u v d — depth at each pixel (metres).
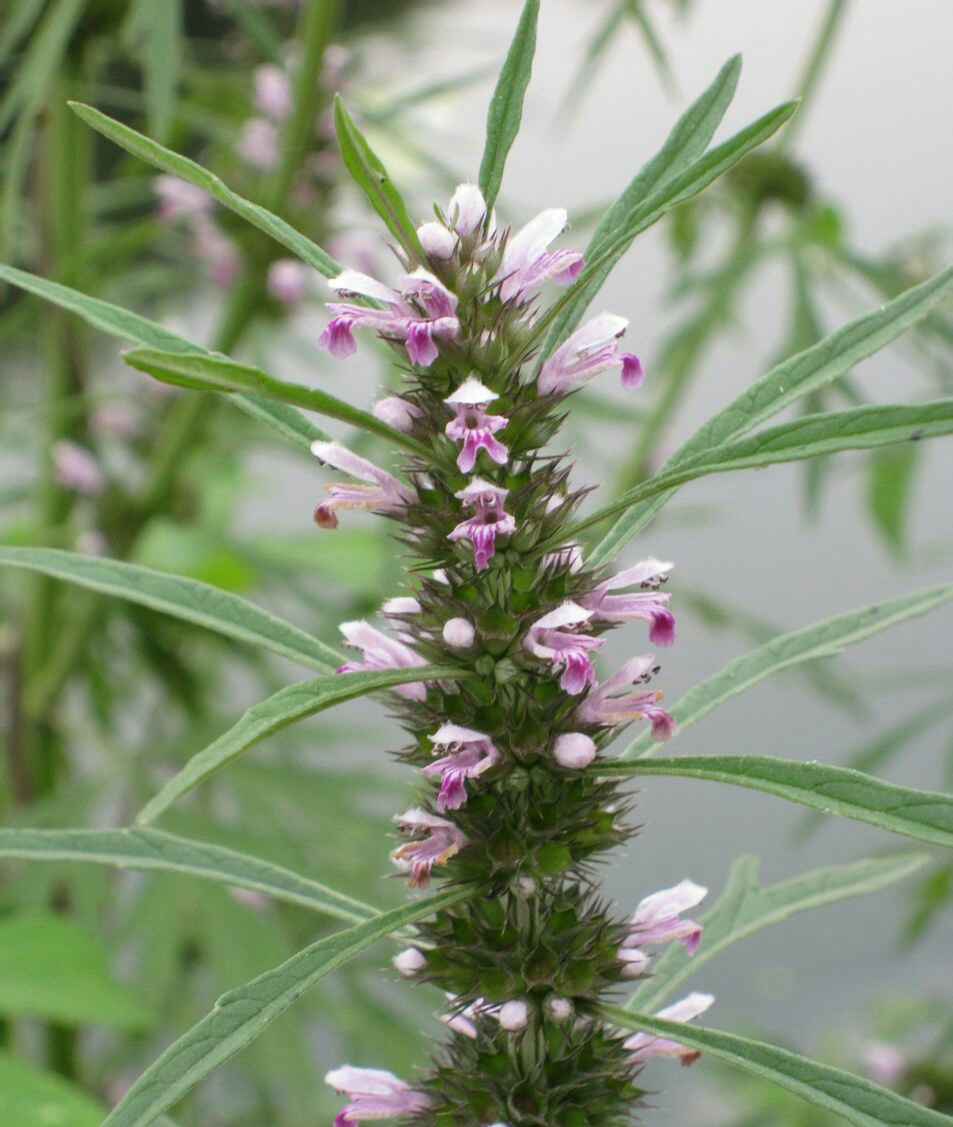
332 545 0.58
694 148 0.33
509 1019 0.34
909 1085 0.60
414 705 0.34
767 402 0.33
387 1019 0.57
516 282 0.33
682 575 0.93
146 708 0.78
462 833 0.34
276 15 0.68
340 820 0.61
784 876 0.89
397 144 0.60
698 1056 0.35
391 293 0.32
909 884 0.71
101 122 0.31
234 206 0.32
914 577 0.94
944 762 0.62
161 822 0.58
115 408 0.72
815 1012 0.89
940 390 0.67
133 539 0.61
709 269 0.67
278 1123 0.66
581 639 0.33
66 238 0.60
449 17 0.88
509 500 0.33
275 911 0.62
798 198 0.64
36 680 0.61
